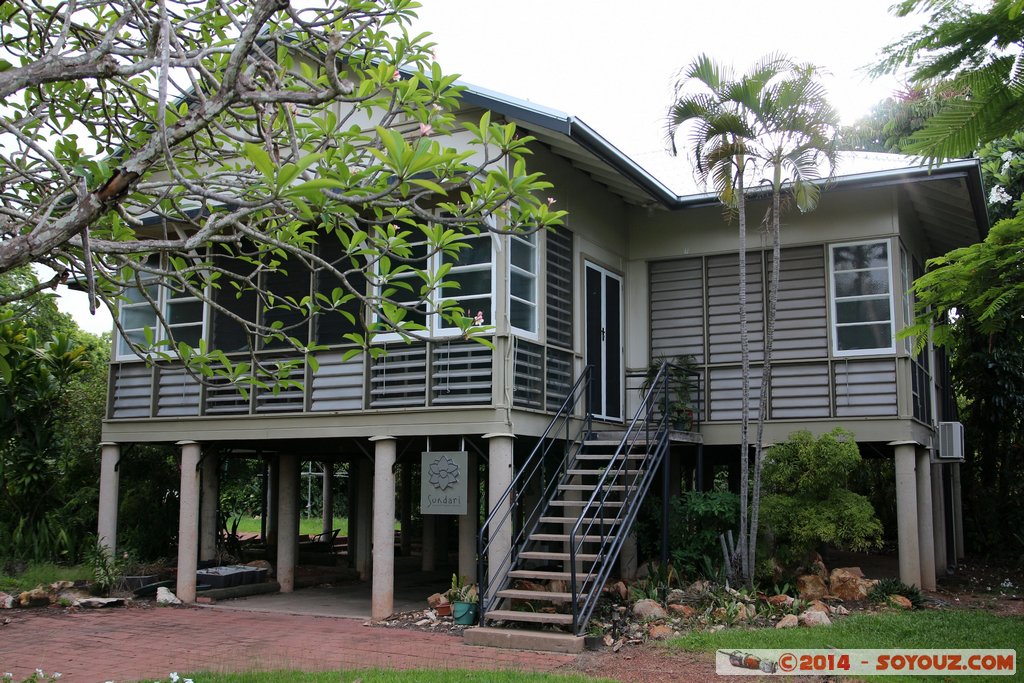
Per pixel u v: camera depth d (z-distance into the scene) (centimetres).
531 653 906
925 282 852
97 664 874
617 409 1393
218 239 629
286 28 696
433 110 660
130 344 625
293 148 577
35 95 735
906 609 1101
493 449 1075
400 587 1421
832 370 1302
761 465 1161
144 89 713
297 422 1205
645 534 1280
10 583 1260
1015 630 946
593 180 1342
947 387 1831
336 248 1254
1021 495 1869
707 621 1009
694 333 1410
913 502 1225
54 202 554
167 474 1606
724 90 1098
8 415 1505
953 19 452
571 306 1272
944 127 462
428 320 1154
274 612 1184
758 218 1383
